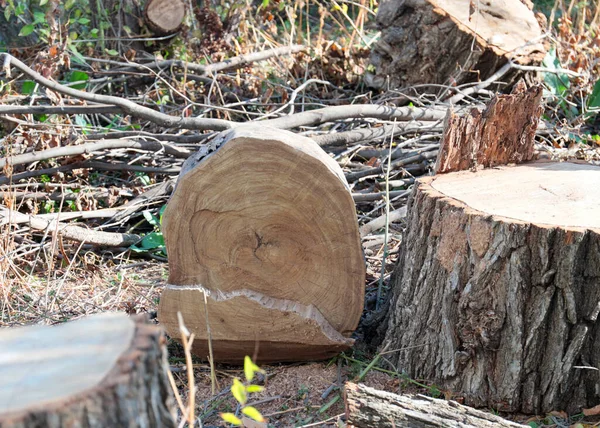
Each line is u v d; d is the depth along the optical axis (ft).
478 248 14.21
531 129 18.15
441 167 17.19
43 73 26.45
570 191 15.71
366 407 12.78
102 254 22.80
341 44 34.09
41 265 21.74
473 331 14.60
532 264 13.87
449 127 16.94
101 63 32.27
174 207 15.01
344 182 15.11
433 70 29.73
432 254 15.24
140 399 7.64
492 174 17.04
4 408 6.88
